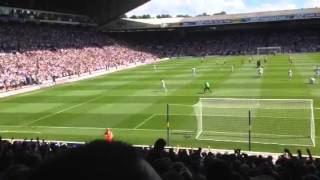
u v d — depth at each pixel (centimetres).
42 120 4331
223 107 4097
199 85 6444
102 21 14288
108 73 9031
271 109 3978
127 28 14500
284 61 10044
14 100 5625
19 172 341
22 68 8019
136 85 6756
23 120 4353
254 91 5662
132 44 14638
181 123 3966
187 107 4691
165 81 7112
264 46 13975
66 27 13088
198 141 3366
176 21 14412
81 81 7669
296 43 13750
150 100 5256
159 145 1014
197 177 634
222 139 3372
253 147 3162
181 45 14750
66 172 173
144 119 4209
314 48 13238
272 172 1032
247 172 1116
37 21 11931
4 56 8438
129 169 178
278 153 2988
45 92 6312
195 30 15162
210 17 14262
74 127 4006
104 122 4156
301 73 7456
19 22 11381
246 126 3606
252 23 13938
